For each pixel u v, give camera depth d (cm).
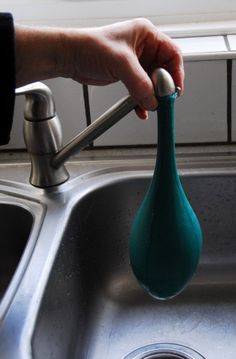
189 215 55
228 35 88
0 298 78
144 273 56
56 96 82
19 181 81
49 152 75
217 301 79
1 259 80
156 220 54
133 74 56
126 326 76
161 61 64
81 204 76
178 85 62
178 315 77
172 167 53
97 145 86
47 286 62
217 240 82
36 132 74
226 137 83
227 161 80
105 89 81
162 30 90
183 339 74
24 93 70
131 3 93
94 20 95
